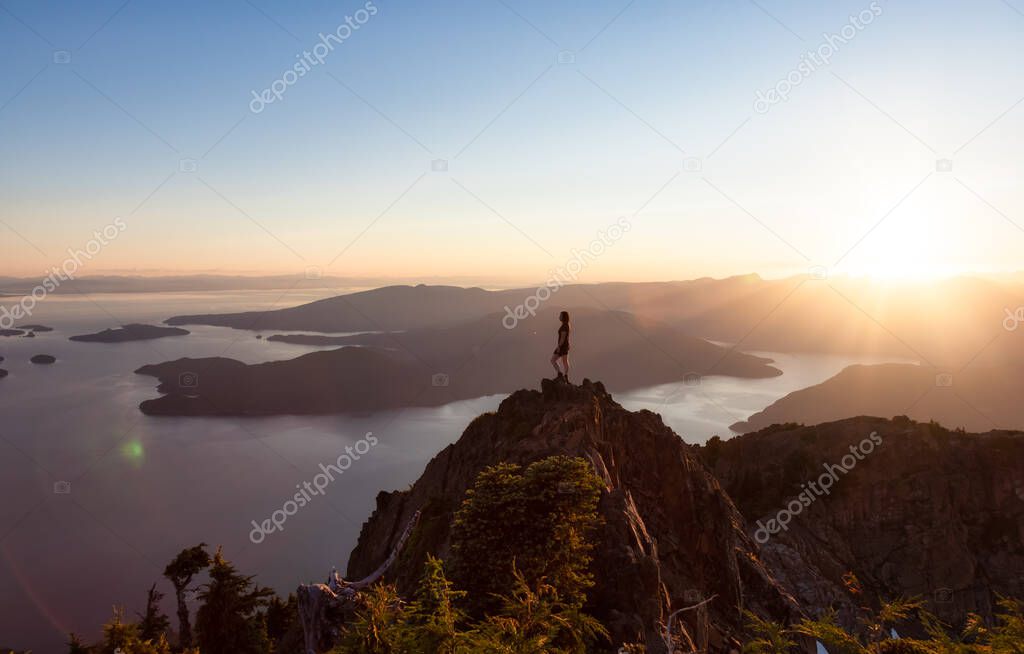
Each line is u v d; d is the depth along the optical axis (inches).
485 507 1037.2
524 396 1729.8
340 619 816.3
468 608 949.2
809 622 585.6
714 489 1707.7
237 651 1957.4
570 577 1004.6
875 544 3437.5
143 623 2213.3
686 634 1085.8
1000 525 3442.4
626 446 1660.9
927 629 550.3
